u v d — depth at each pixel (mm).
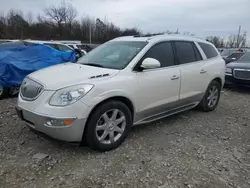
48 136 3420
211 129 4688
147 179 3004
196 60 5113
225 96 7758
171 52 4566
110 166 3246
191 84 4875
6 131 4215
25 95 3541
